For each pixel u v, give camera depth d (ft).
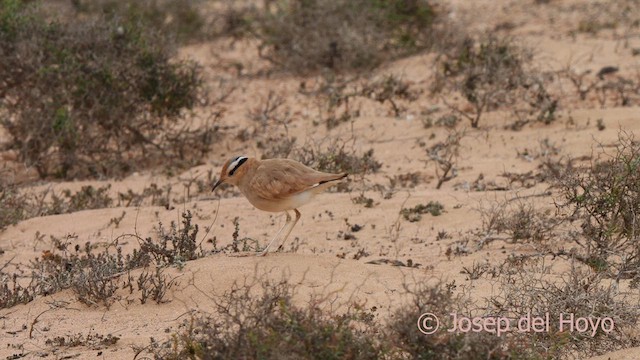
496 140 151.43
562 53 197.77
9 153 163.63
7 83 160.97
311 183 95.04
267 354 72.18
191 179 145.59
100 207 136.36
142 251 103.40
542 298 87.81
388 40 206.08
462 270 99.71
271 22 214.48
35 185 149.48
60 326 91.25
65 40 162.91
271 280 92.58
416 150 152.15
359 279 94.32
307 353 72.18
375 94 180.34
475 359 73.05
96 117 160.66
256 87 199.52
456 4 247.09
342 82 193.57
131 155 162.09
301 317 73.97
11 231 126.41
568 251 102.17
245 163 96.68
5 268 112.57
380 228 117.08
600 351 80.79
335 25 205.16
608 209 98.58
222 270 95.76
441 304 76.43
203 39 235.20
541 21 225.56
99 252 115.75
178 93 164.66
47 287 100.99
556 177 117.19
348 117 170.50
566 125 154.10
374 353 73.10
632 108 158.51
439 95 178.81
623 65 188.03
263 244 113.39
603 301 82.84
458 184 134.10
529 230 109.19
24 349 86.58
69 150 158.10
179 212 128.26
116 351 84.69
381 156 151.12
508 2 245.86
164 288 93.97
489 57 169.99
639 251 94.22
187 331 83.05
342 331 73.97
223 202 131.95
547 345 78.54
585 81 179.63
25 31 162.71
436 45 203.51
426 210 121.49
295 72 205.98
